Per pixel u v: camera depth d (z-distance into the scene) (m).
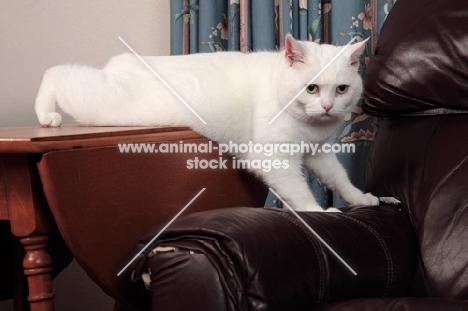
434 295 1.28
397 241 1.32
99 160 1.28
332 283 1.15
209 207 1.53
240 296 1.03
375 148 1.63
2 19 2.25
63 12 2.22
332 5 1.94
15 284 1.80
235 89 1.55
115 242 1.32
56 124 1.59
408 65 1.49
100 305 2.27
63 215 1.22
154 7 2.19
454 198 1.36
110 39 2.21
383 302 1.04
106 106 1.54
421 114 1.53
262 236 1.09
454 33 1.45
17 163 1.24
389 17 1.60
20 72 2.25
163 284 1.12
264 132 1.54
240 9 1.96
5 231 1.79
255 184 1.67
